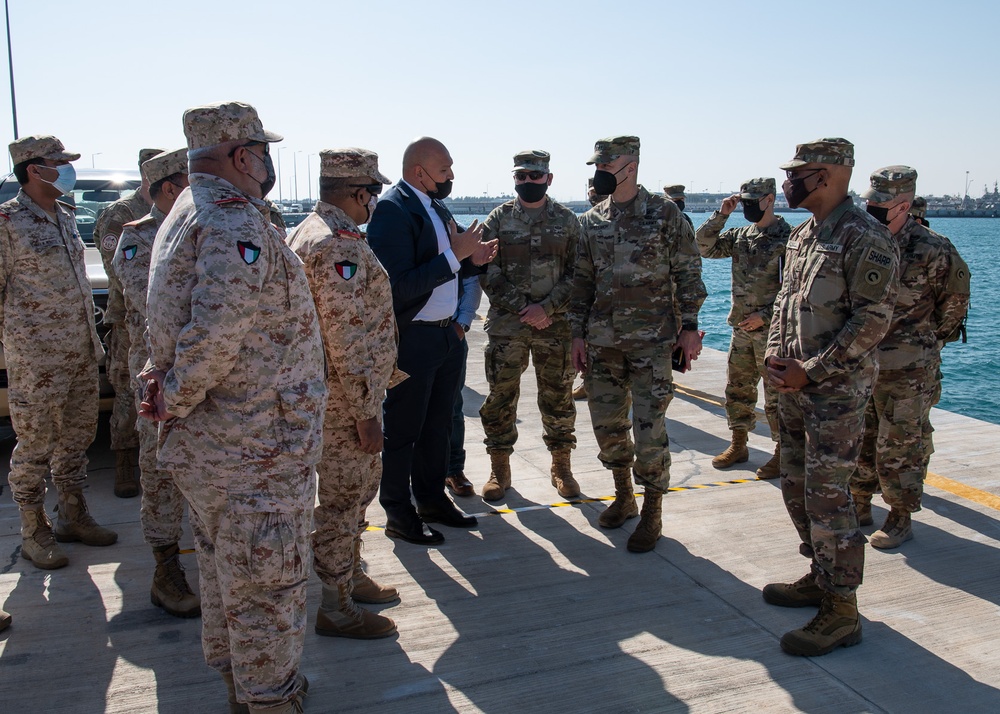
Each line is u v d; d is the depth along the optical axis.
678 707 2.79
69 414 3.97
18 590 3.59
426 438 4.32
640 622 3.39
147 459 3.31
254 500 2.30
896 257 3.11
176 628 3.29
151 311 2.35
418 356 3.92
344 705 2.78
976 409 11.21
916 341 4.04
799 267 3.37
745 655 3.14
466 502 4.83
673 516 4.59
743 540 4.25
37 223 3.80
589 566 3.94
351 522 3.18
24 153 3.76
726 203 5.52
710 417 6.81
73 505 4.07
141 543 4.12
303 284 2.44
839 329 3.20
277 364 2.33
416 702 2.80
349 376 2.96
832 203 3.28
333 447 3.09
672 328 4.24
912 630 3.35
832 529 3.16
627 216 4.23
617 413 4.36
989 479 5.17
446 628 3.32
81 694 2.82
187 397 2.21
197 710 2.75
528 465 5.52
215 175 2.38
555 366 4.78
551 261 4.66
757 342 5.24
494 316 4.79
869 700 2.85
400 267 3.75
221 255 2.19
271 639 2.38
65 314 3.84
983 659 3.13
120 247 3.56
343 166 3.04
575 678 2.96
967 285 4.00
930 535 4.33
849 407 3.17
